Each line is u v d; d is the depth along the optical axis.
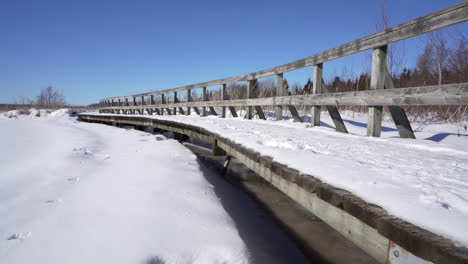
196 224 1.89
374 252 1.16
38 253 1.42
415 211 1.06
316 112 4.65
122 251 1.47
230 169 5.09
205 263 1.52
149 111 14.33
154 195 2.29
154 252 1.50
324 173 1.67
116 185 2.52
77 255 1.42
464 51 7.48
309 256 2.12
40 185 2.49
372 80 3.42
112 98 19.61
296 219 2.79
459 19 2.38
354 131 5.00
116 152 4.27
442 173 1.64
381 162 1.96
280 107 5.99
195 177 3.09
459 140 3.21
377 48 3.34
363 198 1.26
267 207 3.11
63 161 3.38
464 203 1.09
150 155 4.05
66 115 21.44
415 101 2.81
